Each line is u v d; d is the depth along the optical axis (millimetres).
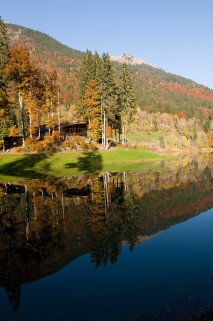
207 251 7281
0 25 40906
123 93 52000
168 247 7633
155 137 142000
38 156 34188
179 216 11031
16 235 8617
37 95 40656
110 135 72438
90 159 38062
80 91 52000
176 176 24609
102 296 5012
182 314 4285
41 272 6086
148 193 16156
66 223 9945
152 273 5949
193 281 5516
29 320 4305
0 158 31156
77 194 16031
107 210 11953
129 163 39875
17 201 13984
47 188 18438
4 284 5582
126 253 7145
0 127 36062
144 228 9383
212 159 53219
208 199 14250
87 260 6688
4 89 37375
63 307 4656
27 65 34906
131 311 4449
